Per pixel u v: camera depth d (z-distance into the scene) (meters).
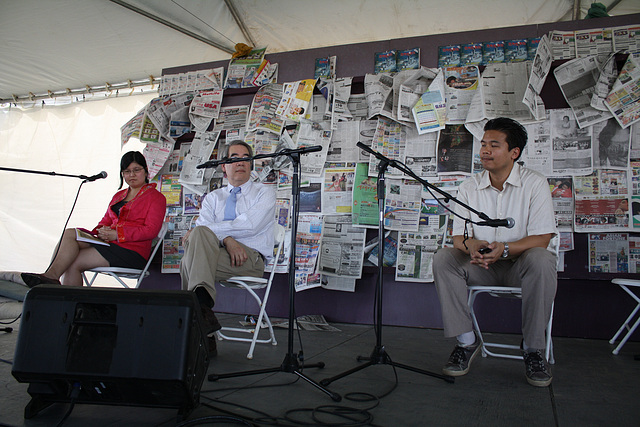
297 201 1.93
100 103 5.29
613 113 2.90
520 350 2.59
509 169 2.29
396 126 3.28
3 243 5.27
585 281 3.02
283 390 1.76
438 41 3.38
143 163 3.19
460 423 1.44
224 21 4.20
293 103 3.48
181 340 1.26
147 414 1.49
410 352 2.49
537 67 2.96
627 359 2.40
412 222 3.22
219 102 3.77
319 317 3.40
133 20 4.11
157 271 3.85
